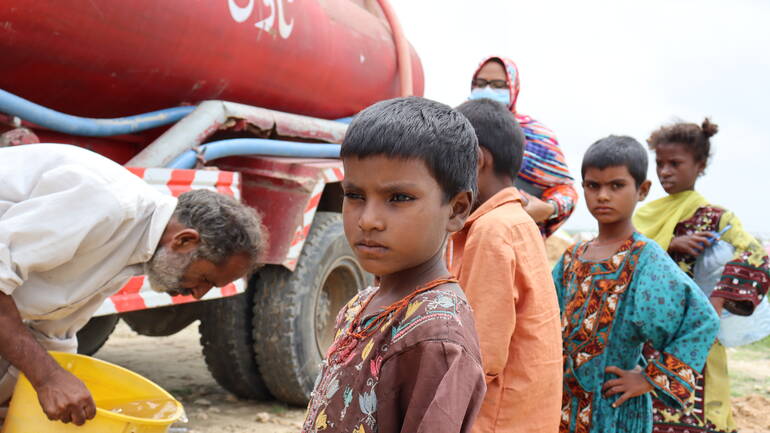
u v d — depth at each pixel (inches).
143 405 96.0
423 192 53.1
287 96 192.1
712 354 136.2
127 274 101.7
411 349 51.4
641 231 147.6
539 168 147.6
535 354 84.7
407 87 232.7
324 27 197.2
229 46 164.9
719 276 138.9
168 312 194.5
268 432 176.1
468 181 56.6
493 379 84.0
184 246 99.0
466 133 56.2
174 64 156.1
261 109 179.0
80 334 204.2
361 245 54.4
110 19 138.3
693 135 144.6
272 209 180.7
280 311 183.3
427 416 47.7
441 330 51.0
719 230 140.1
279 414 193.5
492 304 81.1
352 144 53.9
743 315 135.5
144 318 198.1
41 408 88.1
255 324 185.6
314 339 191.5
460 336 51.1
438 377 49.7
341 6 214.5
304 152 186.9
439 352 50.2
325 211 211.0
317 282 190.2
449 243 94.0
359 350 54.9
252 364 194.4
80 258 95.5
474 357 51.1
